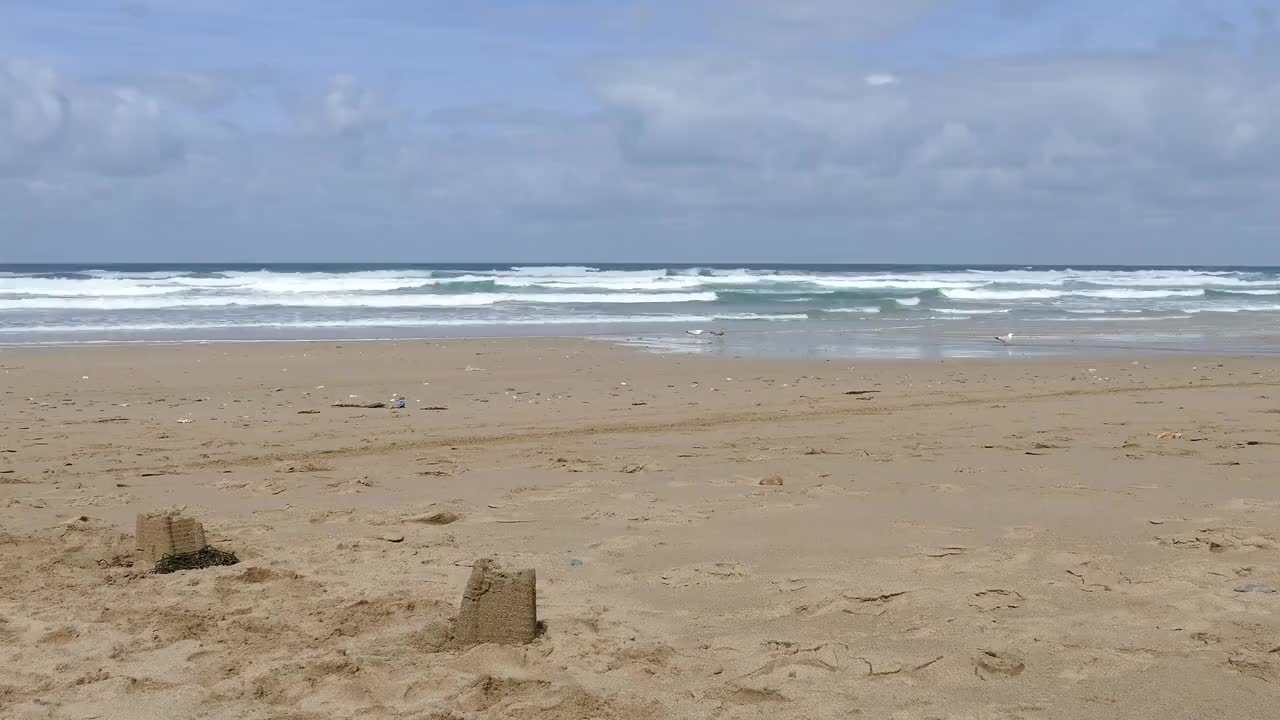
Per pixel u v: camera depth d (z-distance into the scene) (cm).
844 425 1212
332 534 701
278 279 5047
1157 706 415
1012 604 538
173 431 1166
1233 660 457
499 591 485
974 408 1355
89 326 2780
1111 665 456
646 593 566
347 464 975
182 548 630
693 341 2538
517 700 424
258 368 1841
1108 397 1473
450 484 877
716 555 638
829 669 454
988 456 987
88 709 416
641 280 5569
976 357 2189
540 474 919
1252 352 2352
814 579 584
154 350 2106
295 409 1359
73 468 949
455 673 448
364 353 2116
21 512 766
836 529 697
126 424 1217
